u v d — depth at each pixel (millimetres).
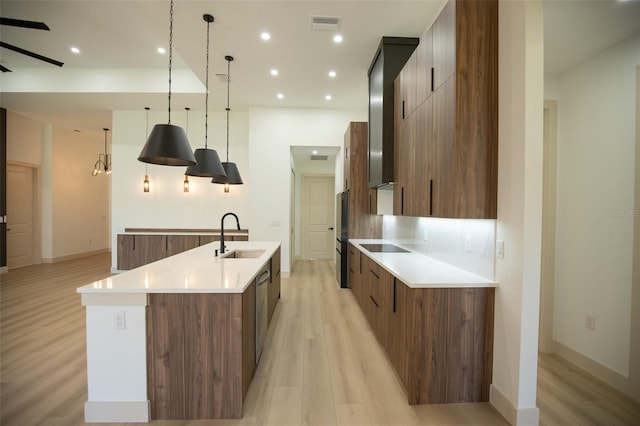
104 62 4656
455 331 1936
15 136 5926
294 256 7082
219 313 1790
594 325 2266
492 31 1911
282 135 5434
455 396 1947
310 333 3016
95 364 1761
